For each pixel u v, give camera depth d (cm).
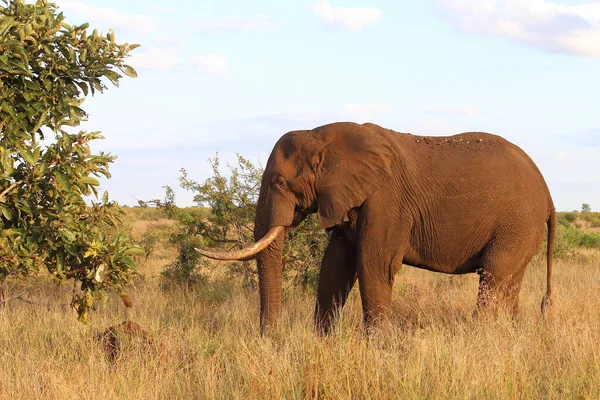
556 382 722
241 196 1572
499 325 952
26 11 768
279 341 939
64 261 823
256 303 1321
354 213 1077
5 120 767
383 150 1062
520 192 1101
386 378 724
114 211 838
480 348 806
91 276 805
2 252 775
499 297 1077
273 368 733
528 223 1101
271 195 1066
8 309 1051
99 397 676
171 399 713
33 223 804
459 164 1096
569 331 891
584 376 731
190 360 845
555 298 1174
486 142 1134
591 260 2425
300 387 708
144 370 760
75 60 793
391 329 944
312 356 754
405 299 1309
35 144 791
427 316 1084
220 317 1149
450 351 783
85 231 816
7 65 737
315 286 1498
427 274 1928
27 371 757
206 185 1575
